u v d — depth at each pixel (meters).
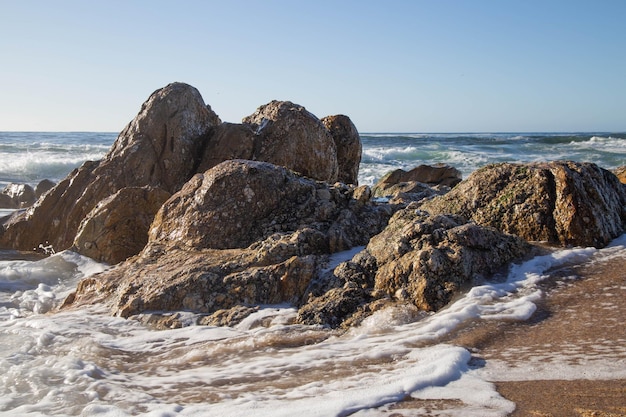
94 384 3.82
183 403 3.44
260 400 3.38
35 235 9.89
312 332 4.61
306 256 5.58
